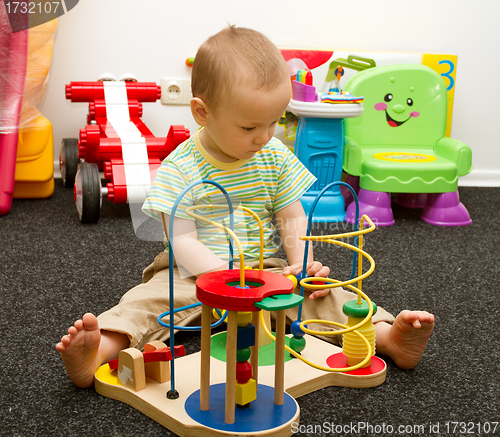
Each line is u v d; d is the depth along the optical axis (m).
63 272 1.19
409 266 1.30
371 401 0.73
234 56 0.73
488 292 1.15
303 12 2.05
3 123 1.59
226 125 0.76
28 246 1.35
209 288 0.59
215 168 0.89
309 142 1.64
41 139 1.73
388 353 0.83
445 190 1.66
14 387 0.75
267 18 2.04
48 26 1.66
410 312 0.76
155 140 1.59
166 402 0.68
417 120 1.90
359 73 1.89
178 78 2.02
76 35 1.93
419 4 2.10
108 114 1.71
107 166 1.52
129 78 1.88
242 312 0.62
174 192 0.87
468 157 1.73
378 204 1.65
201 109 0.78
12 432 0.65
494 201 1.97
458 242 1.50
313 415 0.70
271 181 0.93
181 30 1.99
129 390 0.71
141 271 1.21
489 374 0.82
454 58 2.03
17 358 0.82
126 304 0.84
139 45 1.98
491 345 0.91
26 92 1.67
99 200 1.52
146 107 2.03
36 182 1.77
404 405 0.73
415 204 1.89
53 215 1.62
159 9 1.96
